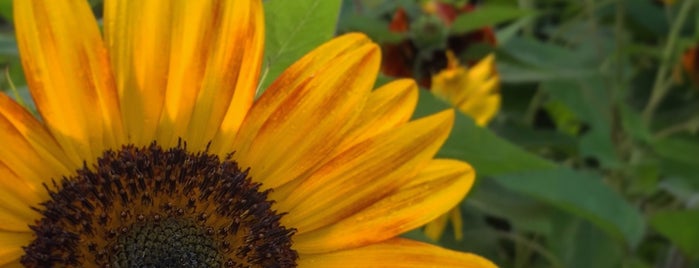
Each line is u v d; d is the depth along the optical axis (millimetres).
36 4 301
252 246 325
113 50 314
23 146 303
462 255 323
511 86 720
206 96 325
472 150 374
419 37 566
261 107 329
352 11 550
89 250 307
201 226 322
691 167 611
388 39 540
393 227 328
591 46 744
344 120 329
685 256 545
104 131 318
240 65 321
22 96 344
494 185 561
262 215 327
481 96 567
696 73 708
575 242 545
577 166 697
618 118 661
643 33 870
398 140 330
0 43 385
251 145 332
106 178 313
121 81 317
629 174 637
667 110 798
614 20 853
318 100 329
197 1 317
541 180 471
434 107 369
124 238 314
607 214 478
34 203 306
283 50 337
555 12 855
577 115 661
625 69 773
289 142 331
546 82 666
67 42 306
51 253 302
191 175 324
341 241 332
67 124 311
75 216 307
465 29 566
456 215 468
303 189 334
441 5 574
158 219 317
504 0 727
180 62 321
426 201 329
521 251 612
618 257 539
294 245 333
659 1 859
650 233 664
